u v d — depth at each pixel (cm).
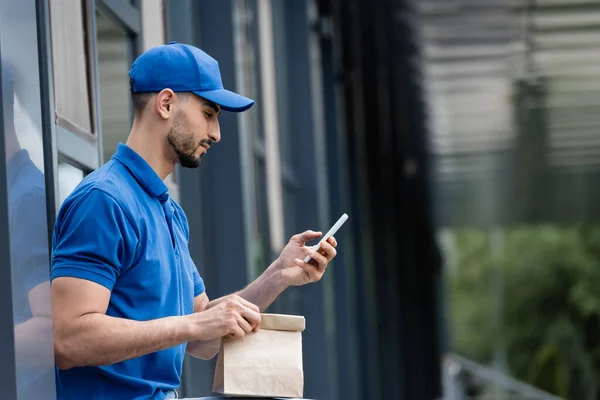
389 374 3083
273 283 557
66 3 608
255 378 492
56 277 458
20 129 413
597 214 4381
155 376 493
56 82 574
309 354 1880
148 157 498
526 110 3484
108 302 466
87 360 454
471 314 7625
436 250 4194
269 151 1514
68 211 471
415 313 3628
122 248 470
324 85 2227
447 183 4359
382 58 2664
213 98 496
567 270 7200
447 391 4059
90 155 647
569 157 4109
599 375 6988
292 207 1880
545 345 7225
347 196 2559
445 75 3017
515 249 7388
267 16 1584
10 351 390
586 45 2823
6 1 405
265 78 1511
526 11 2542
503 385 4759
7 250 393
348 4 2328
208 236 1058
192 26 1009
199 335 470
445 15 2488
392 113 3167
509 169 4219
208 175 1064
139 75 498
